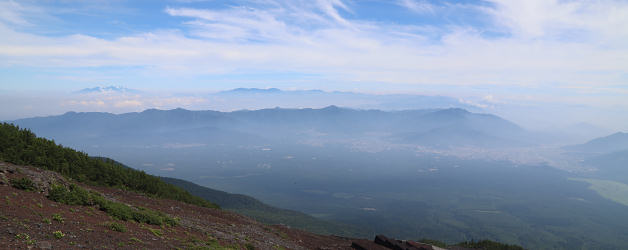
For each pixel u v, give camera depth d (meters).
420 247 34.00
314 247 30.02
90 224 16.38
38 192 18.67
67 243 13.17
